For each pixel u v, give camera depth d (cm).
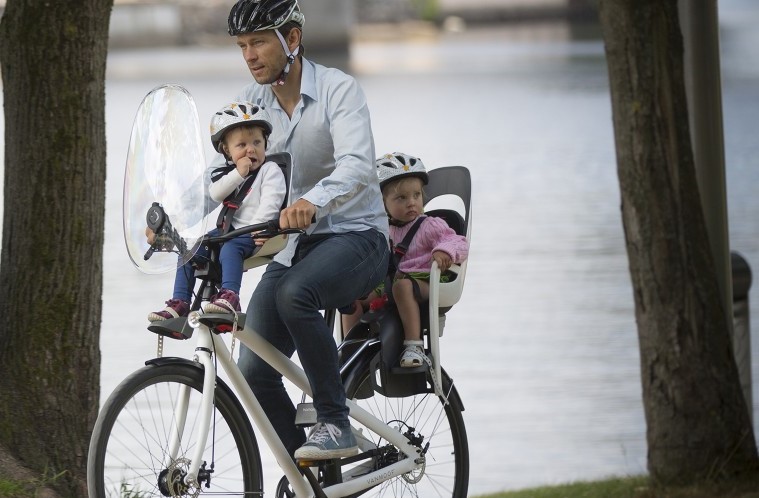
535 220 7081
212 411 1277
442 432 1642
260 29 1367
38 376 1741
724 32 17625
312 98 1406
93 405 1798
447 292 1517
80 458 1770
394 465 1520
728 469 2270
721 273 2392
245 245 1321
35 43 1742
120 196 6625
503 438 3575
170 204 1270
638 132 2264
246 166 1330
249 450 1358
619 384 4047
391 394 1509
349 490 1446
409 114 12719
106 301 5025
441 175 1617
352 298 1395
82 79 1770
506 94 14775
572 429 3612
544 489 2538
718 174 2369
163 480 1266
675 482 2283
